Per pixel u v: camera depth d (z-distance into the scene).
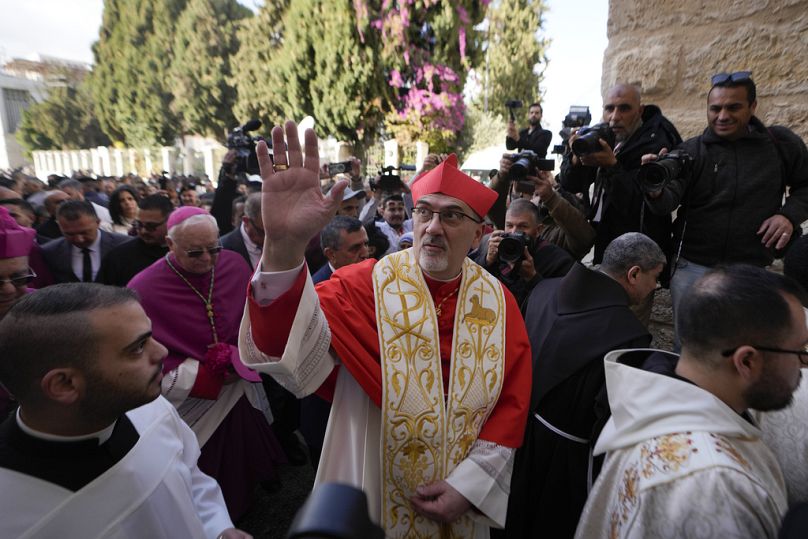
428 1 14.12
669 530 1.01
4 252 1.86
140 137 28.67
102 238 3.85
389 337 1.75
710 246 2.73
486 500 1.67
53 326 1.07
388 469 1.70
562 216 2.95
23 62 54.38
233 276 2.77
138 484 1.23
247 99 18.86
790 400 1.12
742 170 2.63
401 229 5.31
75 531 1.13
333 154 16.44
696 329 1.17
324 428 2.63
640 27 3.55
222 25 24.95
